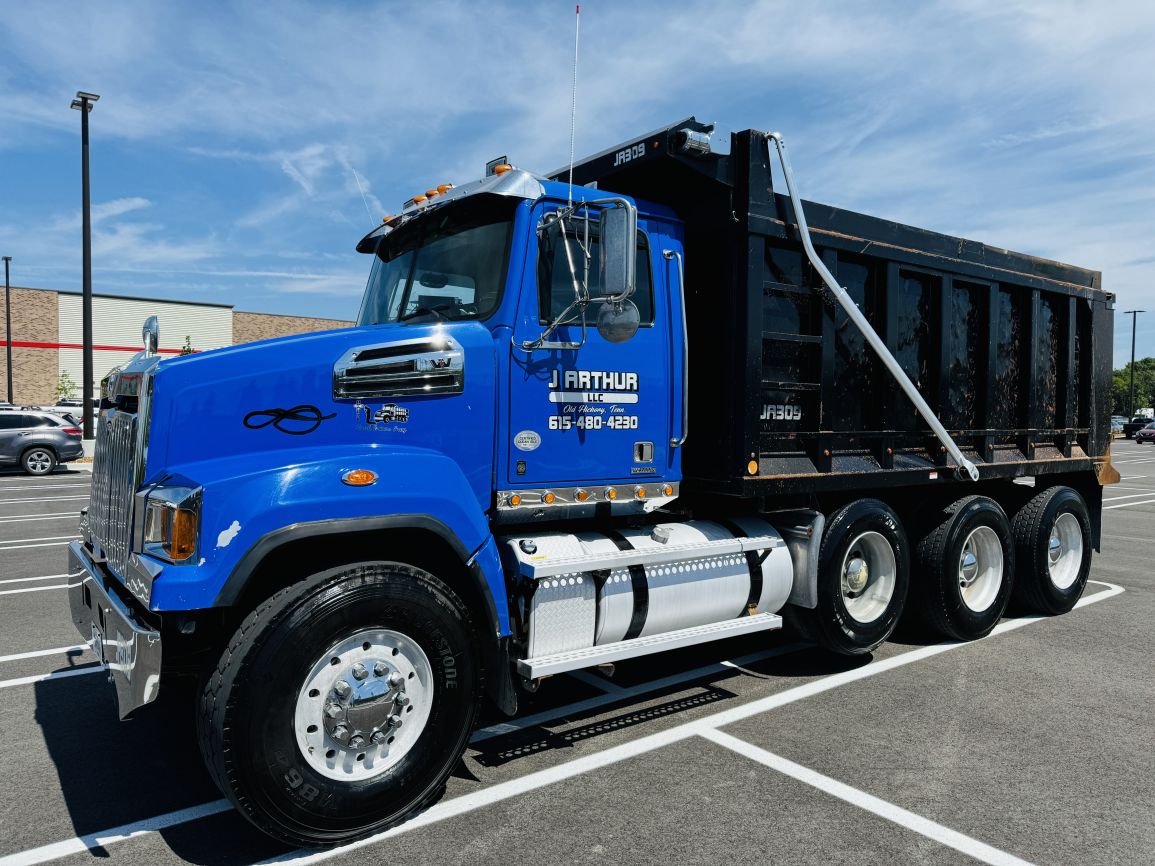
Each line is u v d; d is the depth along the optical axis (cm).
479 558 357
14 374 4431
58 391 4403
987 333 627
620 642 417
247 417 338
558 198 410
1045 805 344
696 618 455
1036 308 679
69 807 348
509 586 401
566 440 414
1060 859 302
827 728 430
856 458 539
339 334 361
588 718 448
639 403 443
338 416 354
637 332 441
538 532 436
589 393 421
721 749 402
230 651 296
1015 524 679
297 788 299
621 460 436
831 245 510
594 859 301
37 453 1978
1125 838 317
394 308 455
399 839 318
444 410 376
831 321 516
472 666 347
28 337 4459
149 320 421
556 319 399
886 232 547
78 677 517
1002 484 705
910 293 574
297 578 332
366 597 314
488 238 411
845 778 369
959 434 606
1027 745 407
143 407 328
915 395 546
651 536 459
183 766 389
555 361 408
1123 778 370
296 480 314
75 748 410
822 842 313
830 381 516
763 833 320
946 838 317
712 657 563
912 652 577
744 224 466
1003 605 625
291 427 345
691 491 499
